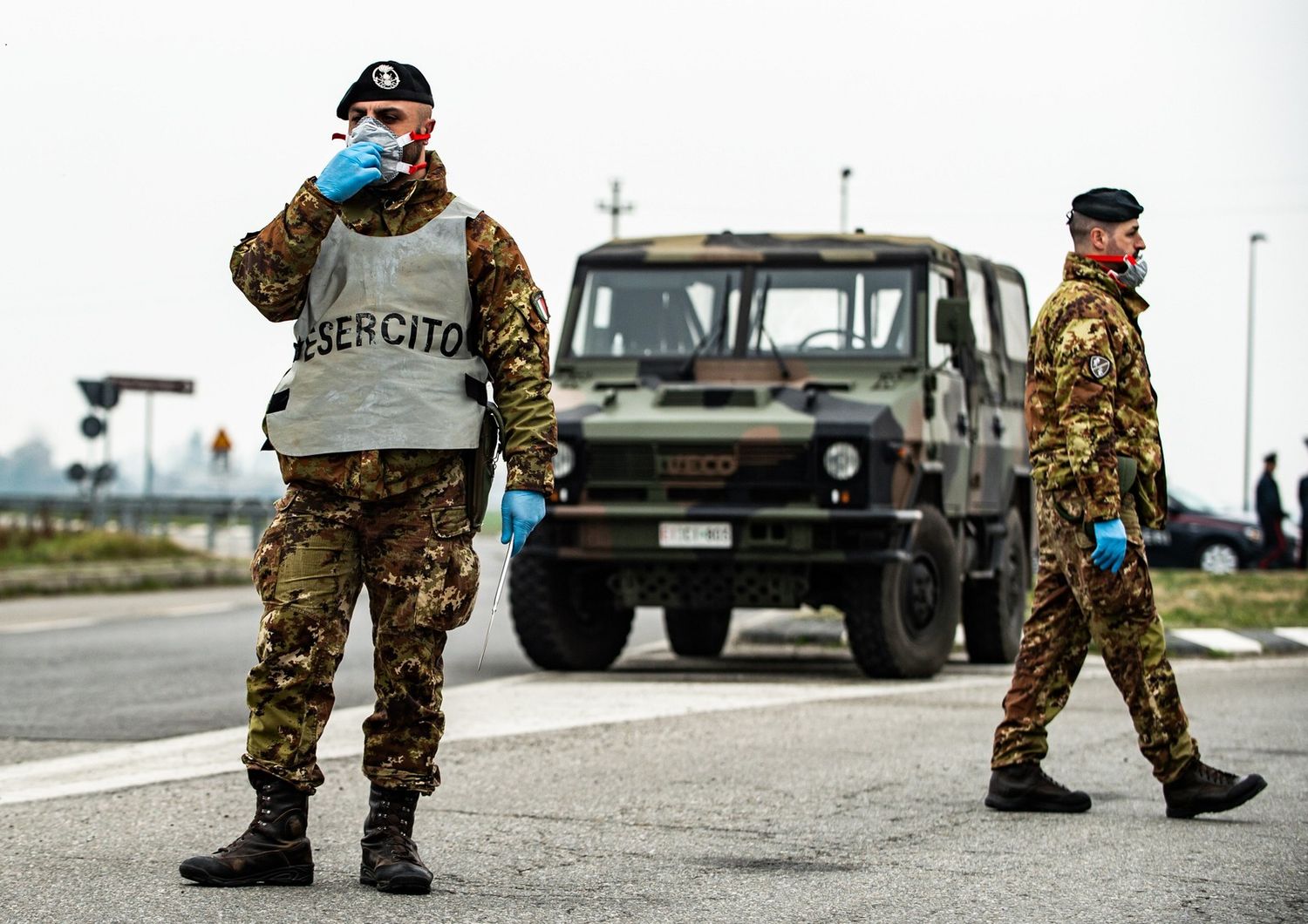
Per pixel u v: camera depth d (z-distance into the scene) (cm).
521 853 962
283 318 858
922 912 828
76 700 1784
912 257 2086
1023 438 2497
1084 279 1105
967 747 1394
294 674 848
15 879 868
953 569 2052
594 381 2108
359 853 955
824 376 2059
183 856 935
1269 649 2297
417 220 857
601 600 2106
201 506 5872
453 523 854
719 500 1938
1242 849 998
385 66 851
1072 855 977
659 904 838
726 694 1772
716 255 2127
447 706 1655
